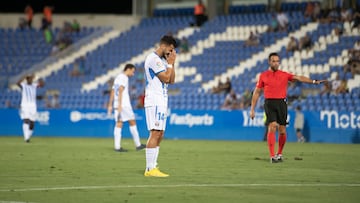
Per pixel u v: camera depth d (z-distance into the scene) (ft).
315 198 78.33
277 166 120.78
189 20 328.90
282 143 131.13
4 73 332.19
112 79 296.10
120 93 162.20
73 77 315.37
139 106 263.70
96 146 187.32
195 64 296.71
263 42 293.64
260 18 310.86
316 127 224.53
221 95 263.70
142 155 149.28
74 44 332.60
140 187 87.86
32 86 209.05
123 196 79.41
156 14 347.77
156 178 98.89
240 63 288.92
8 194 80.69
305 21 294.87
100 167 116.88
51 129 266.57
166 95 102.94
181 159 138.00
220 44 303.48
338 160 136.67
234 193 82.48
